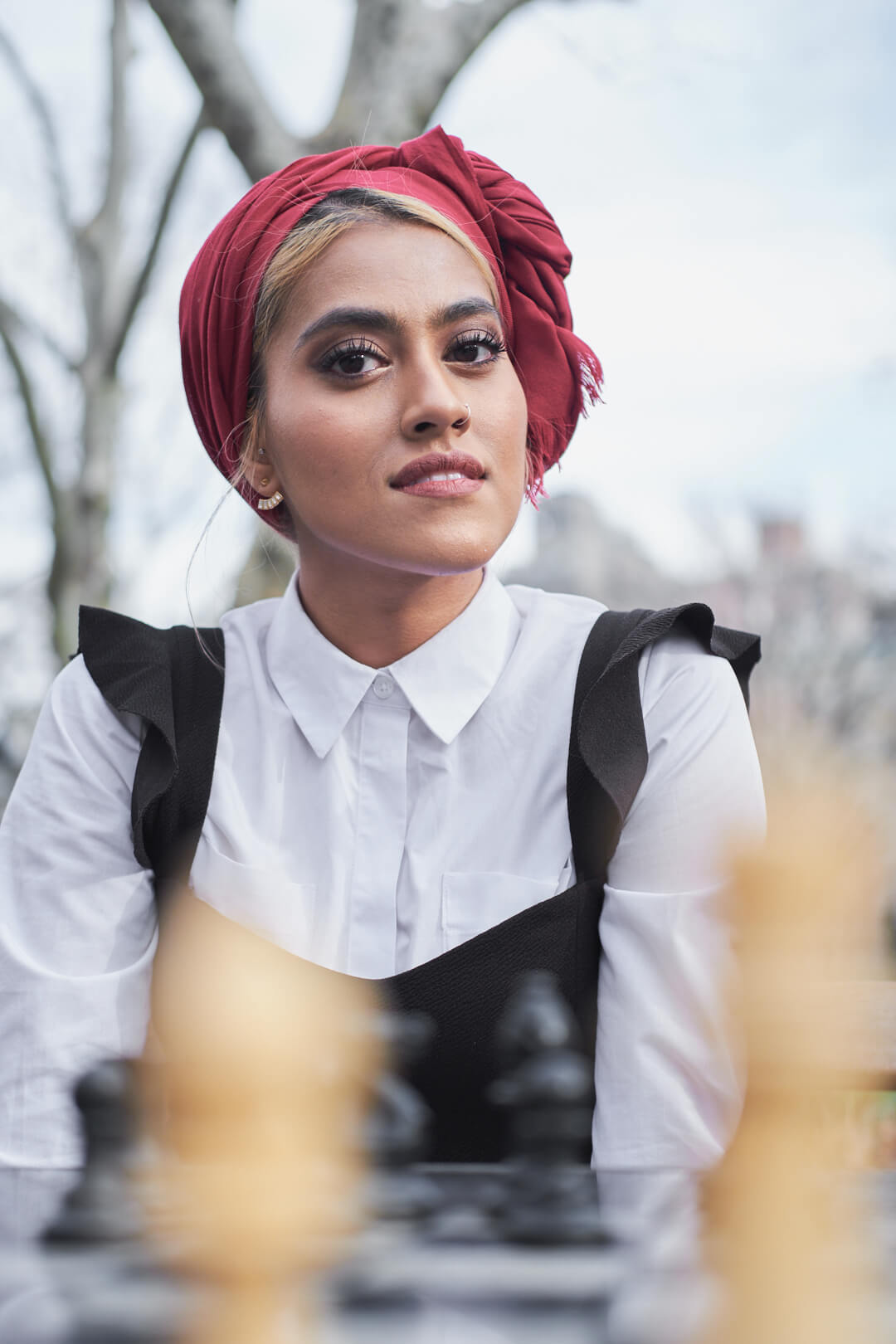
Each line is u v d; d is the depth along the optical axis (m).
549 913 1.24
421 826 1.30
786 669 19.33
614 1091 1.18
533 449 1.47
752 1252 0.43
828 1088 0.65
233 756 1.35
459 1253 0.43
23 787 1.35
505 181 1.39
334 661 1.34
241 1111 0.68
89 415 8.88
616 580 26.88
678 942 1.19
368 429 1.23
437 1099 1.20
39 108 8.80
